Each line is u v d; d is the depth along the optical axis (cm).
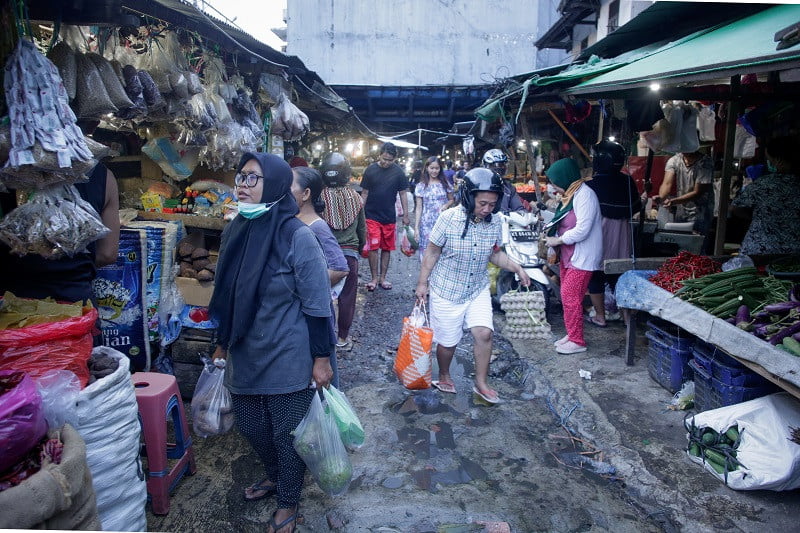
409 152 2666
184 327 389
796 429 293
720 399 345
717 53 336
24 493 150
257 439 269
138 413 263
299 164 682
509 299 554
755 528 270
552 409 411
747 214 464
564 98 614
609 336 553
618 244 550
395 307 688
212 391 330
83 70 288
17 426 161
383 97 2230
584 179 551
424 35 2397
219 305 253
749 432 303
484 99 2259
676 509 287
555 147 959
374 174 727
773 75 530
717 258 500
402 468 331
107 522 223
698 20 543
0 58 227
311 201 354
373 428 378
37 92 210
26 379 176
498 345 553
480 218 388
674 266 440
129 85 323
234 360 253
